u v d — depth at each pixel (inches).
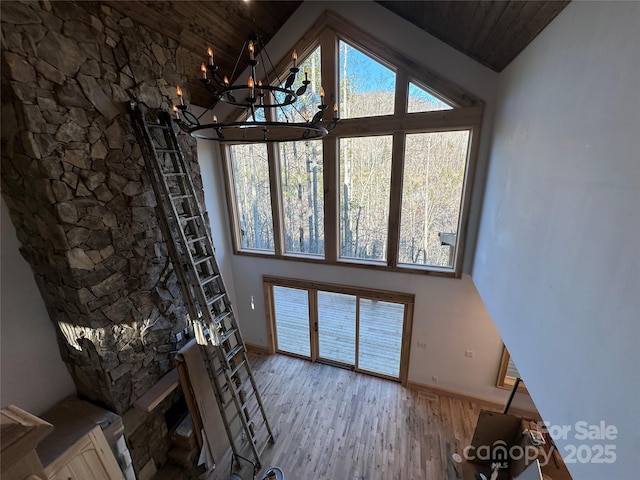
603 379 44.1
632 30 42.4
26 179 86.7
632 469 37.4
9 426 21.3
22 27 78.6
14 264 96.9
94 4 95.2
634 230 39.2
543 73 76.4
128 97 108.0
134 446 117.6
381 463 135.8
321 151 163.8
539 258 71.3
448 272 154.6
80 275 94.7
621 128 43.6
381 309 179.0
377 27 134.0
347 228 172.4
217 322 122.0
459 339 163.6
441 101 135.9
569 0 63.5
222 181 190.2
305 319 205.0
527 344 74.5
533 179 79.0
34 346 102.8
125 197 108.3
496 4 82.4
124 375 110.9
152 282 120.6
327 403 171.0
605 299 44.8
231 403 144.6
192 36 129.1
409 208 155.9
